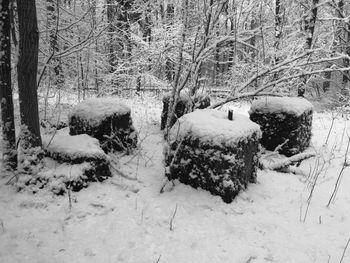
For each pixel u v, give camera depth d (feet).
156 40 36.37
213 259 11.65
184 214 14.28
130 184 16.34
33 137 15.23
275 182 18.33
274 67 22.47
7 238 11.94
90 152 16.20
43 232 12.48
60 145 16.71
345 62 59.88
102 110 19.77
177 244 12.32
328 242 13.12
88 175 15.93
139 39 41.34
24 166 15.08
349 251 12.60
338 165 21.91
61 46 31.01
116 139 20.38
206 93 24.43
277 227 13.89
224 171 15.21
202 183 15.76
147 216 13.94
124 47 46.32
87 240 12.21
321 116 42.09
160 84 42.39
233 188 15.31
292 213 15.11
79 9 31.78
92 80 44.06
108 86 42.91
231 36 22.48
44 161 15.74
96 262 11.11
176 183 16.51
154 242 12.34
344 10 57.00
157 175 17.94
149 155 20.99
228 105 42.11
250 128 16.55
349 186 18.49
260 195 16.56
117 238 12.42
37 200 14.30
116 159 18.93
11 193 14.70
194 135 15.76
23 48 14.29
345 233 13.83
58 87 34.50
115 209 14.32
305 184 18.44
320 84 73.92
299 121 22.62
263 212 14.99
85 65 38.40
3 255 11.10
